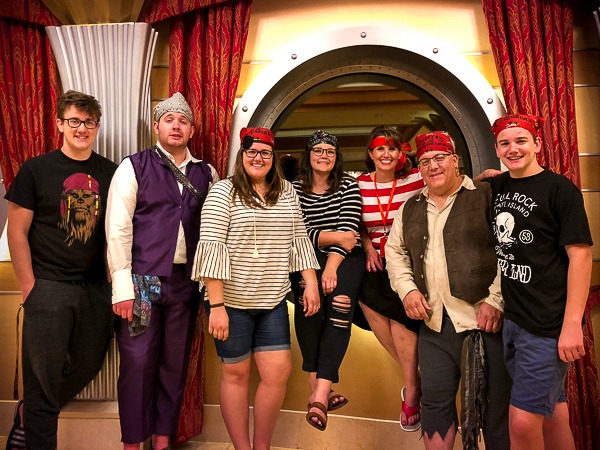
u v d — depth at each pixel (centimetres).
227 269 215
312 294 229
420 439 272
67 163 238
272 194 225
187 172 246
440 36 282
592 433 256
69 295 235
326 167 242
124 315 227
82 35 272
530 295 188
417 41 278
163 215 235
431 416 221
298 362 285
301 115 304
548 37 262
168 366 243
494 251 210
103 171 247
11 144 279
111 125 272
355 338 283
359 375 282
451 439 221
